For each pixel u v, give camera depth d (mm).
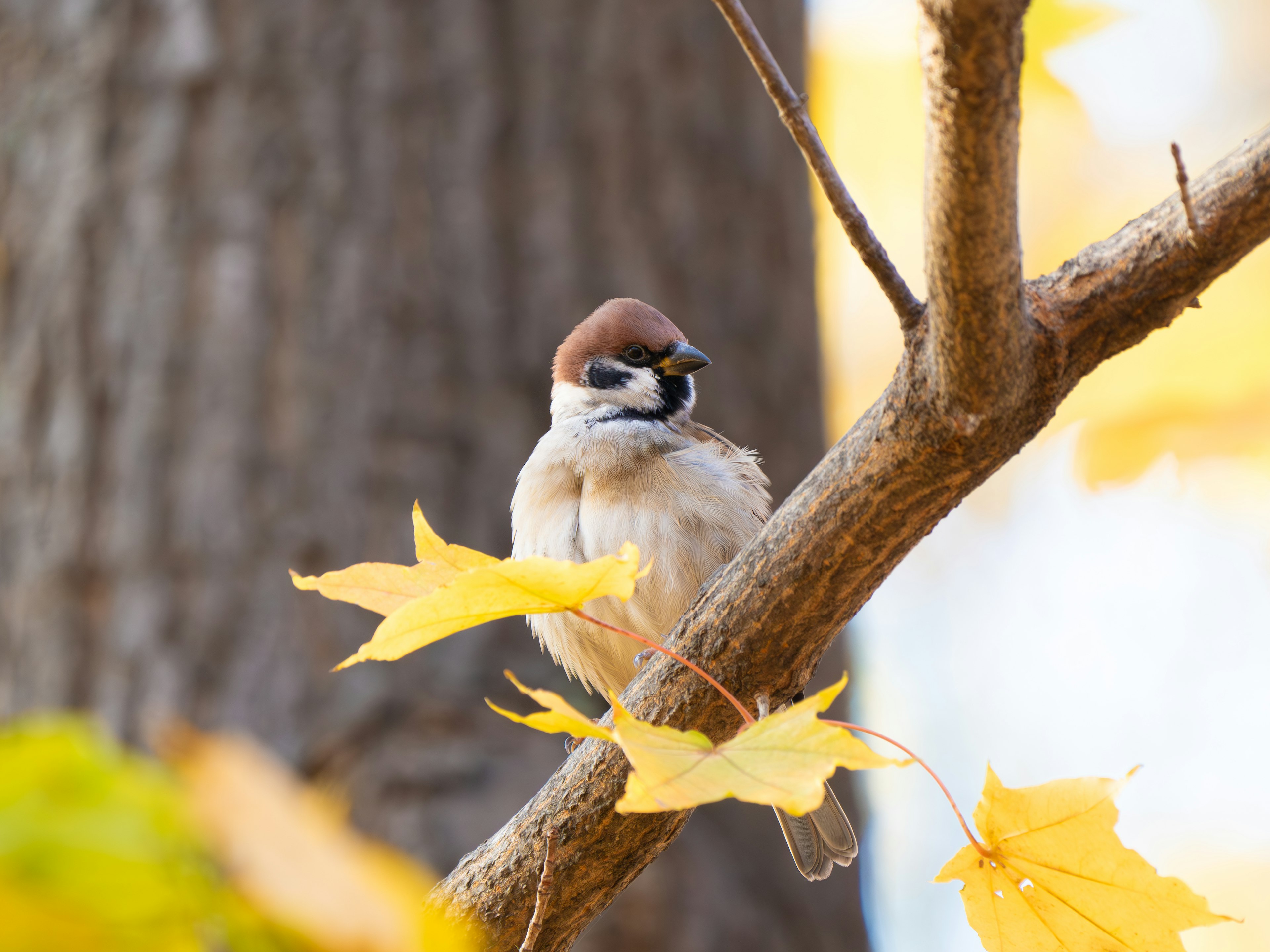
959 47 3242
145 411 8297
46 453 8352
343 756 7680
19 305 8672
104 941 1931
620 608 7254
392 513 8180
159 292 8469
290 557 8031
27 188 8844
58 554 8133
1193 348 9812
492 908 4953
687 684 4691
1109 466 10047
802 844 7121
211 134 8719
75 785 1956
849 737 2986
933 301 3846
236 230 8539
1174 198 4098
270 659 7871
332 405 8297
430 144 8844
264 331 8383
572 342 8484
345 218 8594
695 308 9234
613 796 4809
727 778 2930
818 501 4438
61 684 7910
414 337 8492
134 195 8656
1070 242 12312
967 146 3414
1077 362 4117
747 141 9703
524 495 7777
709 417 9109
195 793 2002
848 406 14203
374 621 8031
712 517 7359
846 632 9727
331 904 2014
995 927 3807
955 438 4070
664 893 7762
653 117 9398
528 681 8062
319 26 8875
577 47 9289
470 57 9031
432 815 7387
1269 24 12680
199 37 8828
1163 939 3668
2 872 1891
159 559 8055
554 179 9016
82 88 8883
